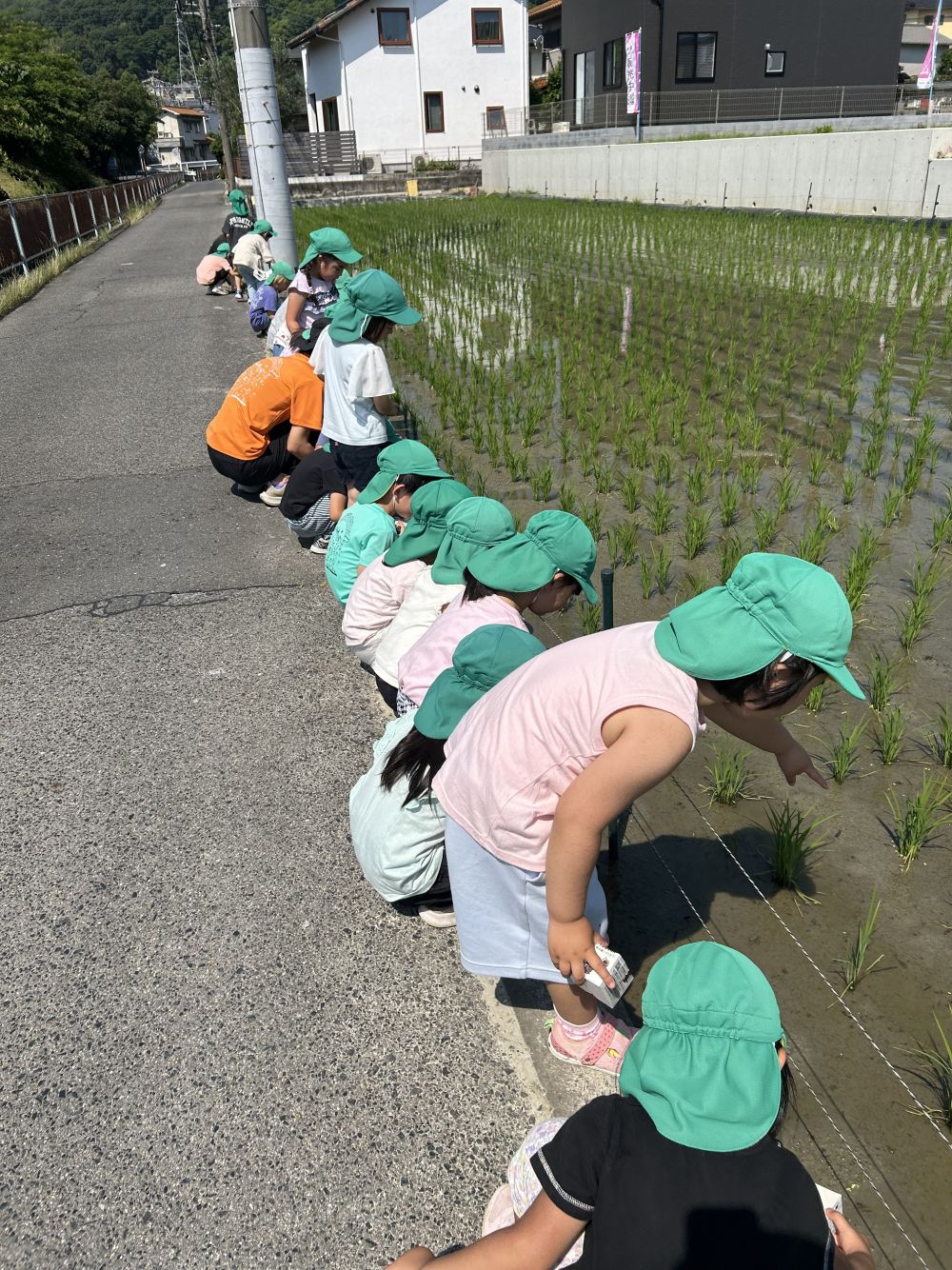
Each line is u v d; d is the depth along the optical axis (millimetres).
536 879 2262
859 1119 2434
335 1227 2258
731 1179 1425
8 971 3021
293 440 6410
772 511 6230
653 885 3252
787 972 2879
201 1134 2486
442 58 43500
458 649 2672
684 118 32250
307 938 3113
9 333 14609
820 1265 1405
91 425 9312
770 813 3586
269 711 4422
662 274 15156
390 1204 2301
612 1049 2594
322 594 5598
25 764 4105
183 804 3789
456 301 14133
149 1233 2258
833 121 29781
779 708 1878
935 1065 2568
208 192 60594
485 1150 2422
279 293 12242
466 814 2277
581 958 2072
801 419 8031
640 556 5746
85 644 5133
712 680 1864
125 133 76625
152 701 4551
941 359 9562
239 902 3273
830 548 5637
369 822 3008
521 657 2598
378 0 41969
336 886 3330
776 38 31969
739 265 15289
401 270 16719
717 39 31578
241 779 3936
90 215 29922
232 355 11953
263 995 2902
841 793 3672
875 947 2959
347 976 2963
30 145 41531
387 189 42406
